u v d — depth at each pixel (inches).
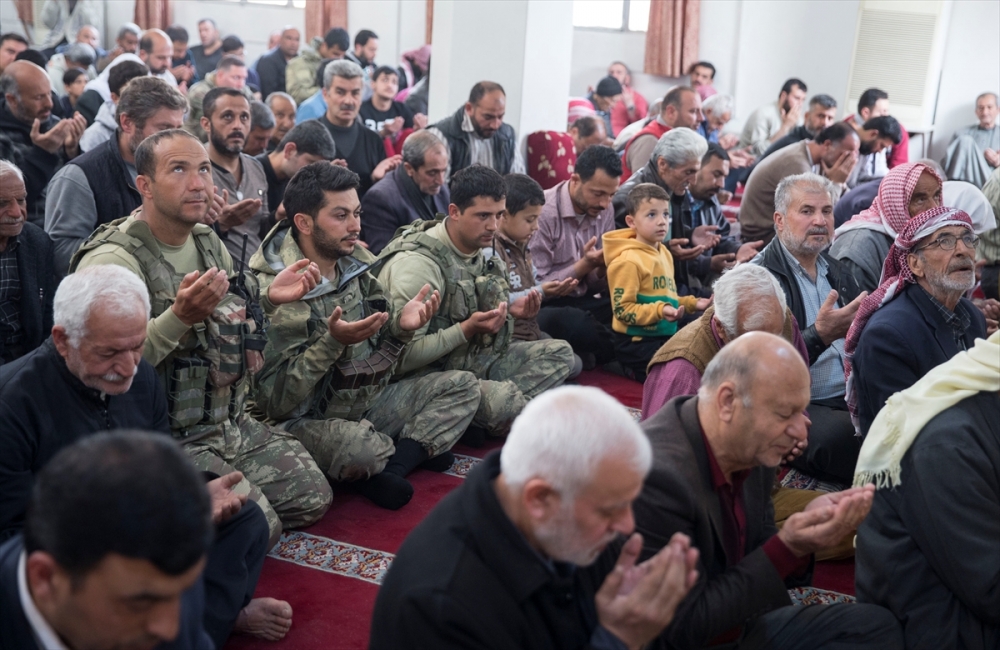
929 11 409.4
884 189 158.7
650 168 219.5
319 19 535.2
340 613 107.3
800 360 78.7
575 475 57.3
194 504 47.6
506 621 60.1
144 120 153.1
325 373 129.6
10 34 339.3
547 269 204.7
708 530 79.1
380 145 255.6
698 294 220.5
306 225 131.2
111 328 83.7
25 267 129.0
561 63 288.7
